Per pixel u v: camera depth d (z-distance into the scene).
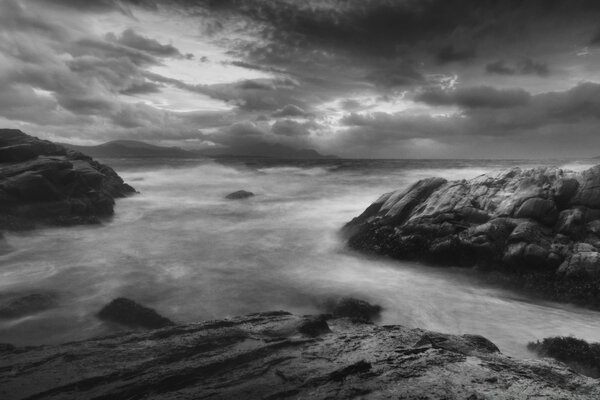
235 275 17.36
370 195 41.06
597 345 10.34
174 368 6.53
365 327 9.73
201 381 6.19
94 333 11.47
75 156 36.94
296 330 8.61
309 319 9.20
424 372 6.36
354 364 6.50
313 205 36.00
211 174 65.06
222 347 7.58
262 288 15.82
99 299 14.02
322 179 57.47
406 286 16.16
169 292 15.12
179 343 7.64
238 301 14.52
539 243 16.22
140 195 41.28
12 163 29.75
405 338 8.25
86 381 6.09
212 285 16.03
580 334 12.09
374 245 20.61
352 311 13.44
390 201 23.02
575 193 17.67
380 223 21.53
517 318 13.30
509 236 16.95
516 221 17.47
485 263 16.94
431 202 20.86
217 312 13.49
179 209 34.12
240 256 20.52
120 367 6.61
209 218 30.73
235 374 6.41
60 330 11.62
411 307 14.16
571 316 13.43
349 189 46.12
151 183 52.00
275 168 78.00
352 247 21.61
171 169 73.12
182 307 13.77
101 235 24.23
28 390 5.82
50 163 28.48
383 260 19.47
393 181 53.09
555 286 14.93
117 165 85.00
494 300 14.84
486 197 19.59
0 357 7.25
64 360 6.93
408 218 21.08
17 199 24.89
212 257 20.19
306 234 25.48
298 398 5.54
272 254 21.03
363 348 7.55
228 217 31.17
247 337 8.14
